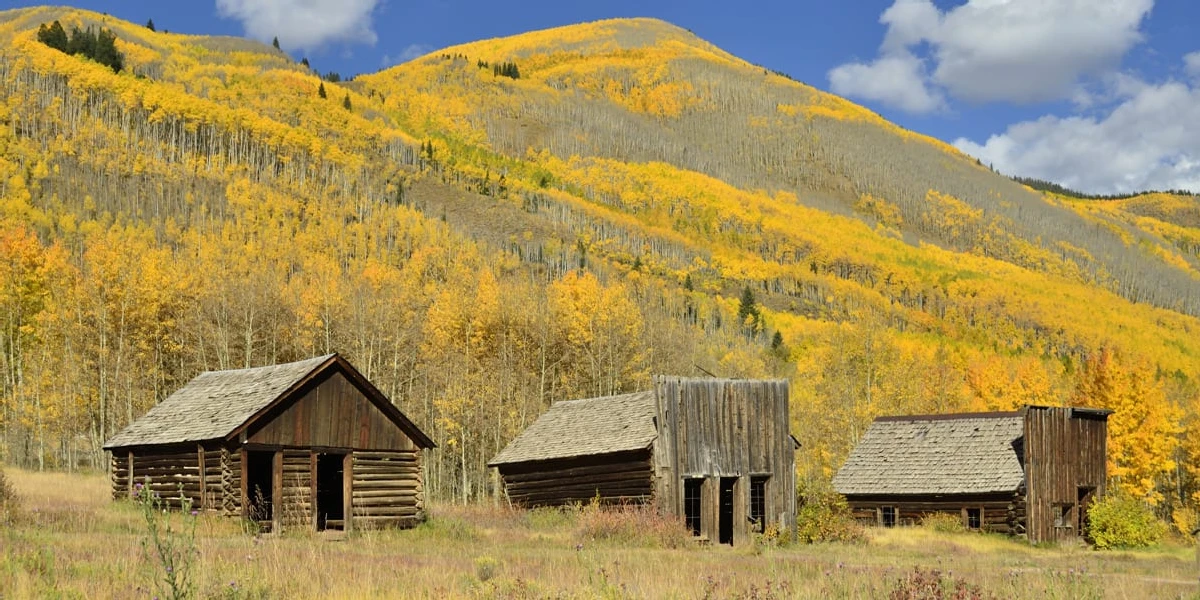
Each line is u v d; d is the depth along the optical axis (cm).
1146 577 2661
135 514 3045
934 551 3559
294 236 15712
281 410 3219
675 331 9544
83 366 6969
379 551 2405
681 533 3244
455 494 7288
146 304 7206
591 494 3931
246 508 3088
